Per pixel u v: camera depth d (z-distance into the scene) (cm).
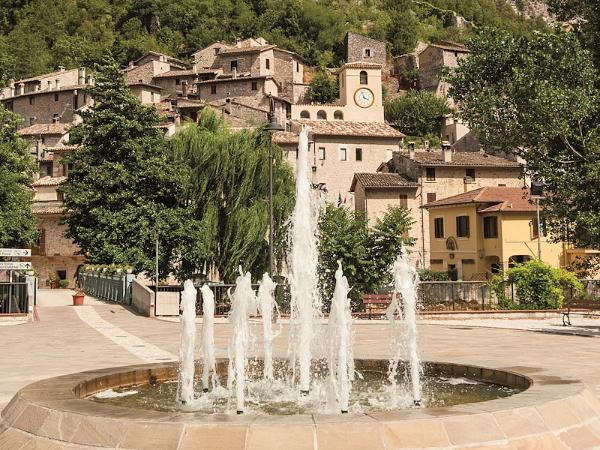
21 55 11912
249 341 1867
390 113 9800
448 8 16250
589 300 2586
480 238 4562
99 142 3912
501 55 2977
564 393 715
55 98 8900
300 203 1354
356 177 5609
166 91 9500
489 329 2308
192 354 934
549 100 2538
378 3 15075
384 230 2984
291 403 880
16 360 1496
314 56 11981
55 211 5962
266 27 12562
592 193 2559
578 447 630
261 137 3472
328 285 2911
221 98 8556
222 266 3381
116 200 3703
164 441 571
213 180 3394
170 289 3089
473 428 591
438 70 10950
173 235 3497
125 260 3584
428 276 4506
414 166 5506
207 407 843
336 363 1023
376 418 586
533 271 2994
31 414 671
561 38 2783
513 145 2909
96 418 612
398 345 1118
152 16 13150
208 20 12925
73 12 13925
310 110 8331
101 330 2291
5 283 2648
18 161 3606
